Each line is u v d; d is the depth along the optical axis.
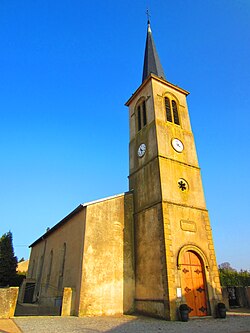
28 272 26.95
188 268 13.47
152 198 15.38
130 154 19.42
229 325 10.02
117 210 16.14
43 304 18.52
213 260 14.45
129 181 18.38
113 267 14.45
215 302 13.19
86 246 14.02
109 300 13.58
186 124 19.14
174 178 15.69
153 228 14.49
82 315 12.55
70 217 17.28
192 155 17.69
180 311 11.63
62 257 17.39
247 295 18.56
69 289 13.45
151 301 13.08
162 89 19.56
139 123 19.86
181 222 14.38
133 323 10.62
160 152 16.12
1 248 31.16
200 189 16.47
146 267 14.20
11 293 11.66
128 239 15.73
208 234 15.09
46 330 8.59
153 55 23.36
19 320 10.63
